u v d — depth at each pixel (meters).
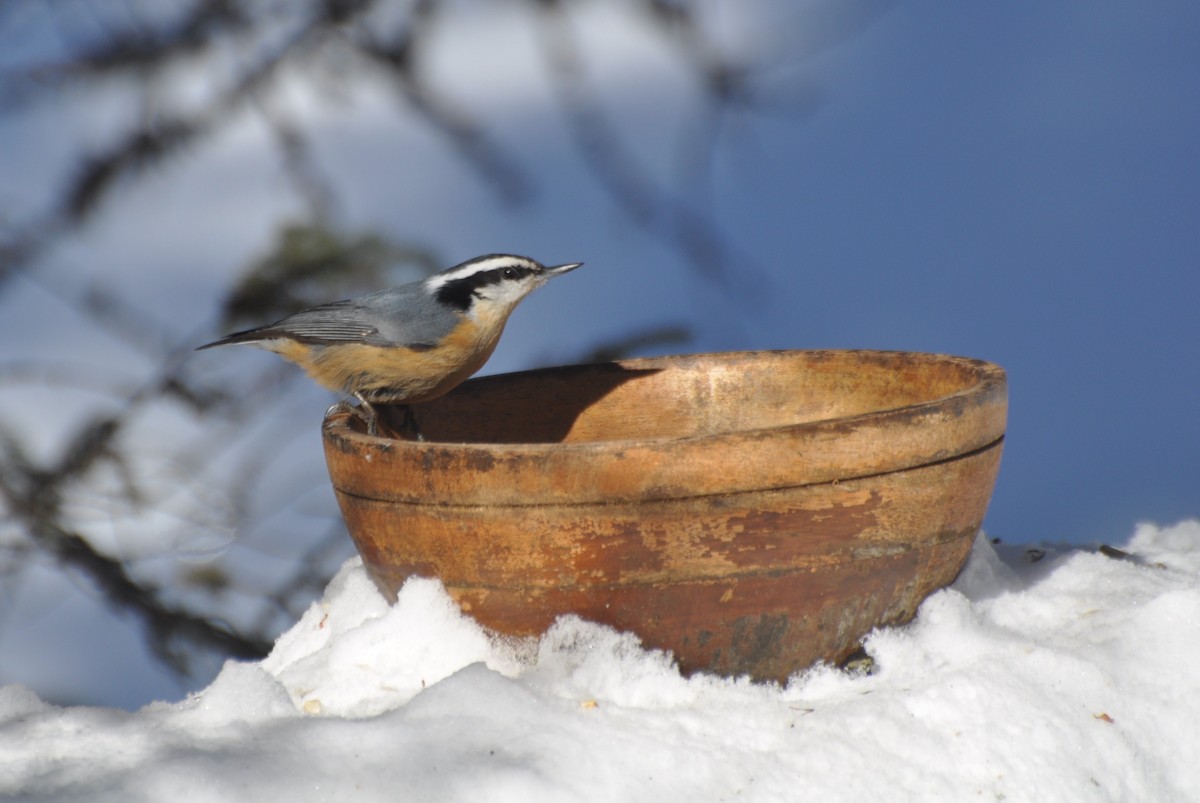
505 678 5.99
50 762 5.57
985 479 6.58
